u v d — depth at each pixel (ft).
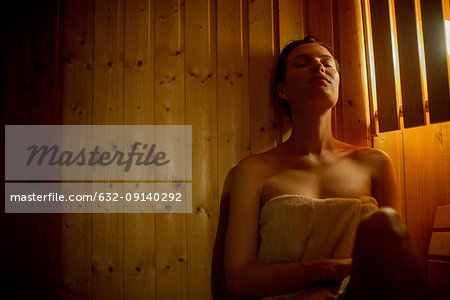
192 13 5.47
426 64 4.75
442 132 5.34
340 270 3.39
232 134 5.28
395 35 5.22
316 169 4.24
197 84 5.34
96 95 5.23
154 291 4.93
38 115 5.15
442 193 5.24
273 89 5.41
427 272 4.80
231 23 5.48
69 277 4.89
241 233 3.85
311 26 5.61
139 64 5.32
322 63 4.53
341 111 5.46
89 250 4.95
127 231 5.01
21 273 4.86
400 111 5.07
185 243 5.04
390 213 2.41
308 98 4.37
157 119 5.24
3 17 5.26
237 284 3.52
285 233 3.76
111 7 5.39
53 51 5.27
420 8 4.87
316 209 3.79
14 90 5.16
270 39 5.50
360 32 5.64
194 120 5.27
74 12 5.35
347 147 4.62
